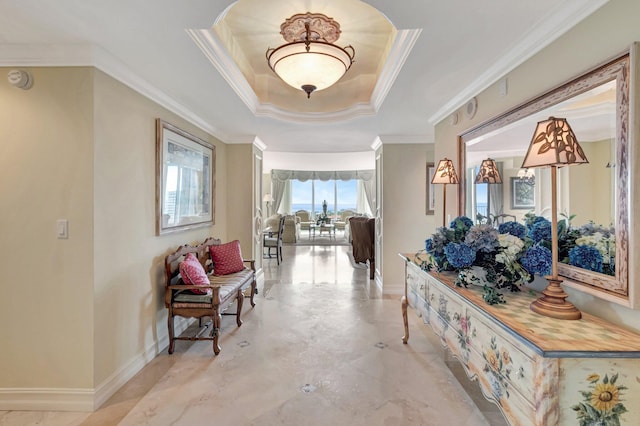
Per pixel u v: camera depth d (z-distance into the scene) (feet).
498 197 7.59
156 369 8.36
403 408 6.72
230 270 12.42
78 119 6.78
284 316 12.18
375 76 11.10
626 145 4.32
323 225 37.83
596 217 4.88
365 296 14.83
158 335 9.39
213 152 13.65
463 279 6.29
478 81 8.26
